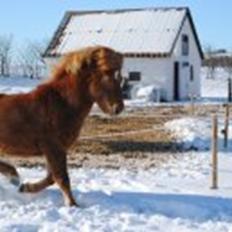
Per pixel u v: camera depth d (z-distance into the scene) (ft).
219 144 71.41
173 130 83.61
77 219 32.63
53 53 183.11
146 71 175.32
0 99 35.76
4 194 36.35
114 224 32.12
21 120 35.09
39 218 32.35
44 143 35.24
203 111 123.54
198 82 193.06
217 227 33.09
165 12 187.52
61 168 35.27
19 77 256.52
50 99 35.35
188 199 38.17
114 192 38.96
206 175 51.24
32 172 47.78
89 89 35.27
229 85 172.04
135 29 184.75
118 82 35.09
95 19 192.13
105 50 34.96
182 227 32.78
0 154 35.96
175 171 53.01
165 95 173.58
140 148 68.18
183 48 183.01
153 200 36.96
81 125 35.94
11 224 30.73
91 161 58.03
